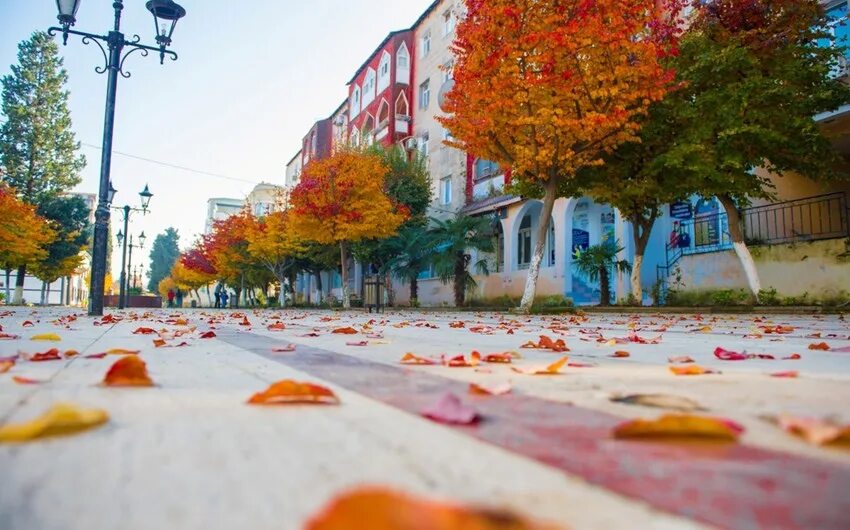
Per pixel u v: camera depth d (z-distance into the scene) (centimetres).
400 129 3234
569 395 173
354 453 98
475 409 146
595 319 1058
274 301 4516
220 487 78
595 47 1185
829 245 1348
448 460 94
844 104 1297
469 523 45
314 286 4916
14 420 122
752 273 1337
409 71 3303
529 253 2466
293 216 2402
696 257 1678
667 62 1366
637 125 1250
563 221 2016
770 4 1293
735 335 562
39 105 4434
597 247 1711
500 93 1226
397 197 2641
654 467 90
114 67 1074
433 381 205
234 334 528
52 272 4412
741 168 1242
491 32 1209
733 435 107
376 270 2719
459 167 2780
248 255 3700
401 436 112
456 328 694
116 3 1071
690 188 1341
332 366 255
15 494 74
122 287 2636
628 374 234
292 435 112
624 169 1428
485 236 2242
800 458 97
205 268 4709
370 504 45
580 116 1261
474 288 2419
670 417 108
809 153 1264
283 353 325
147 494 74
